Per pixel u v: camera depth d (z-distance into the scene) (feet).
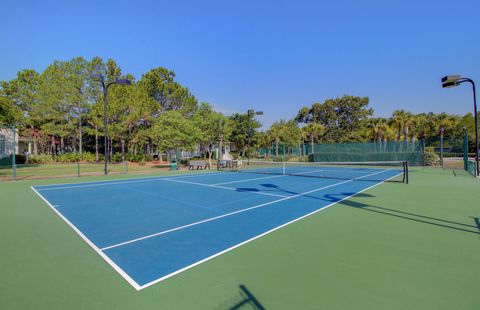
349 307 10.69
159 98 138.41
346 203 31.96
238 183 51.47
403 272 13.80
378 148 107.34
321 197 36.09
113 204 31.65
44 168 91.30
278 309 10.61
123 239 19.38
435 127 166.81
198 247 17.66
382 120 175.11
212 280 13.12
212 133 119.03
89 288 12.46
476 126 57.93
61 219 25.00
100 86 133.28
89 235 20.33
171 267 14.66
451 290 11.99
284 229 21.53
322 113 253.44
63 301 11.37
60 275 13.83
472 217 25.12
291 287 12.35
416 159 99.14
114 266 14.87
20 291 12.22
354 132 226.99
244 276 13.48
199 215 26.27
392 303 10.96
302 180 56.65
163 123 89.20
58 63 124.57
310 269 14.21
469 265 14.58
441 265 14.61
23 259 15.92
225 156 104.88
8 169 87.25
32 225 23.07
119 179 58.65
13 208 29.81
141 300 11.39
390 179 57.72
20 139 134.21
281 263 15.01
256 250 17.01
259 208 29.35
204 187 45.93
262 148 178.60
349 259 15.49
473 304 10.86
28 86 129.39
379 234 20.08
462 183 49.67
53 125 120.06
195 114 119.14
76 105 124.67
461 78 52.95
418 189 42.88
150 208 29.45
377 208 29.14
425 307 10.68
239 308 10.72
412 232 20.54
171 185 48.60
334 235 19.90
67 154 126.72
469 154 130.21
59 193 39.88
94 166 101.81
